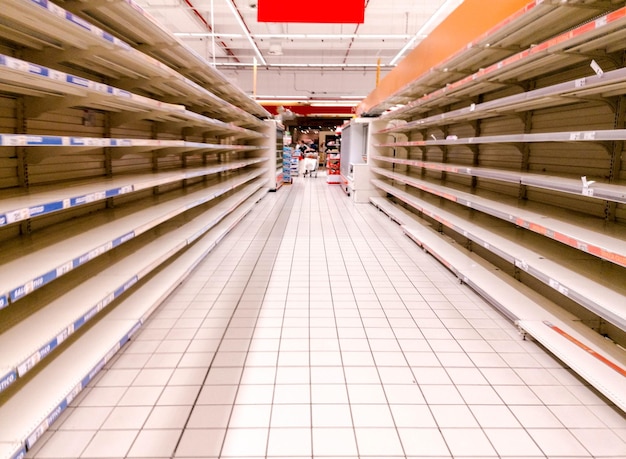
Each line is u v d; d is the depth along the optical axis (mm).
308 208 8898
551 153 3785
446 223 4488
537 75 3904
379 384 2320
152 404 2111
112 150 3730
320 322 3129
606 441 1894
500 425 1995
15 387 1819
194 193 4906
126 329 2406
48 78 1659
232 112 6543
